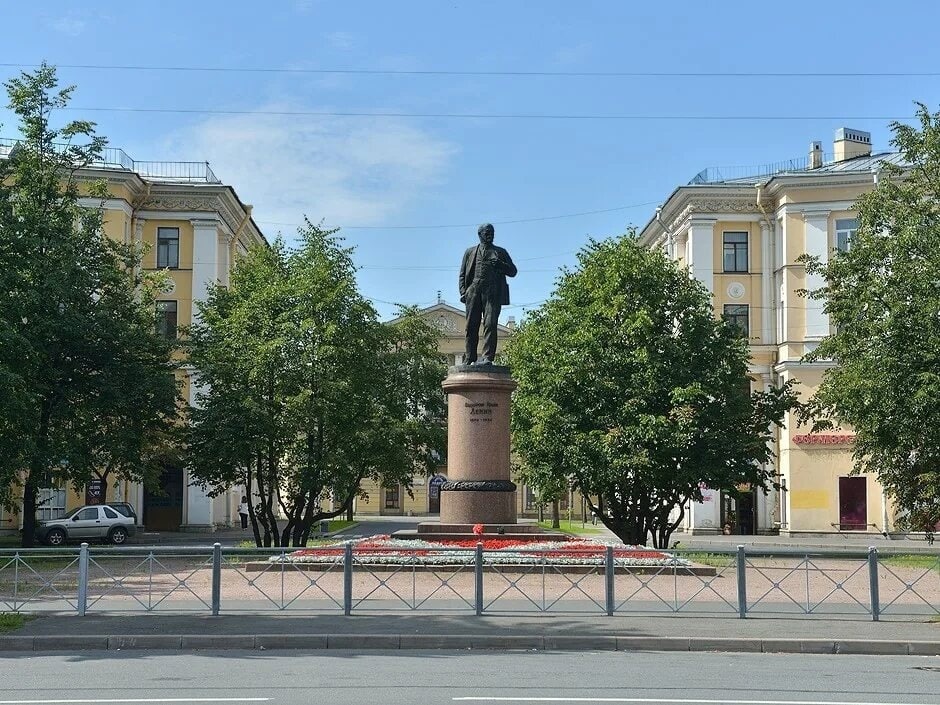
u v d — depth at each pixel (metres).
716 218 54.31
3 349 27.34
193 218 52.25
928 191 28.69
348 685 11.03
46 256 33.09
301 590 18.98
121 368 34.19
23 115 34.59
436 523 24.11
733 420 34.47
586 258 37.44
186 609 17.03
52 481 36.19
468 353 25.80
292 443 34.97
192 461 35.03
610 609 16.69
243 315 34.81
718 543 45.38
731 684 11.19
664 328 35.75
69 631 14.84
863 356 26.17
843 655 13.95
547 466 34.84
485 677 11.60
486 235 25.91
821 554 16.80
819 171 54.19
